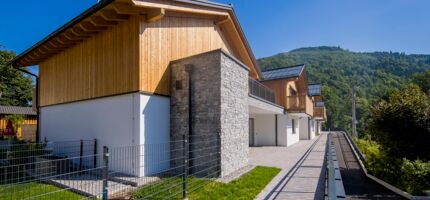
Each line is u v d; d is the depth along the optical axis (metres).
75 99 9.41
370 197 7.92
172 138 8.16
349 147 19.78
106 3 6.61
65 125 9.87
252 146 18.38
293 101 19.05
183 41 9.20
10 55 27.14
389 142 9.98
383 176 9.55
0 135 17.44
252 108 14.00
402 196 7.93
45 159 7.25
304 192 6.10
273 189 6.37
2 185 3.99
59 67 10.49
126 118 7.55
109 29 8.23
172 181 6.38
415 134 9.49
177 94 8.25
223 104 7.74
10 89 29.47
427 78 47.62
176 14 8.90
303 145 19.44
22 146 8.54
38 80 11.98
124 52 7.71
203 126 7.80
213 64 7.76
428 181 8.30
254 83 13.10
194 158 7.80
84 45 9.20
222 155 7.57
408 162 8.83
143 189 5.67
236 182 6.72
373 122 10.55
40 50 10.20
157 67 7.93
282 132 19.14
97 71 8.55
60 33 8.41
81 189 5.34
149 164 7.35
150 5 7.02
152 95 7.69
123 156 7.46
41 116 11.48
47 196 4.95
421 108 9.55
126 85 7.57
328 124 62.09
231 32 12.64
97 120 8.45
